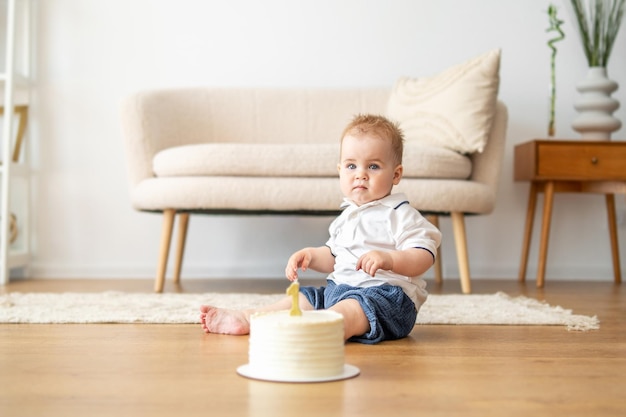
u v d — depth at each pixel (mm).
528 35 3480
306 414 955
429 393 1074
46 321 1779
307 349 1155
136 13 3438
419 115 2873
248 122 3248
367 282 1591
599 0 3199
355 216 1647
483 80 2709
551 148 3021
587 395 1075
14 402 1018
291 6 3461
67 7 3426
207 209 2691
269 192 2611
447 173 2658
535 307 2162
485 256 3479
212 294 2412
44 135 3426
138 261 3443
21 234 3441
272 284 3070
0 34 3447
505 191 3473
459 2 3473
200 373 1200
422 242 1564
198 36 3453
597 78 3203
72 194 3432
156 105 2980
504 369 1261
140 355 1364
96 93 3434
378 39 3471
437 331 1709
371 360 1330
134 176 2854
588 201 3490
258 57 3463
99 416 948
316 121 3271
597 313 2137
